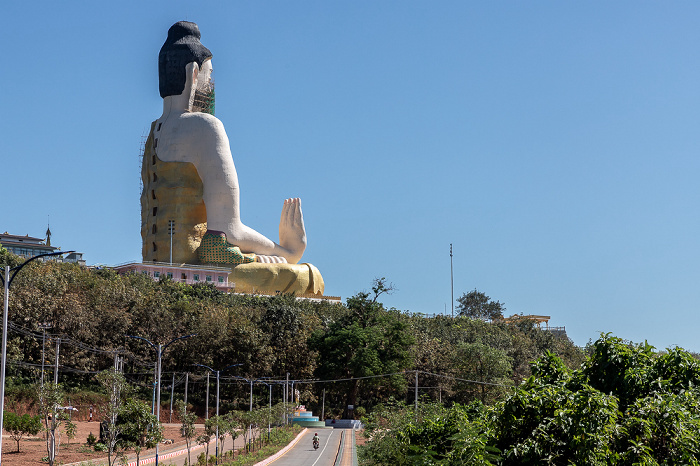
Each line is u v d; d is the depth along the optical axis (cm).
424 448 3114
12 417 5922
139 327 10144
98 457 5447
